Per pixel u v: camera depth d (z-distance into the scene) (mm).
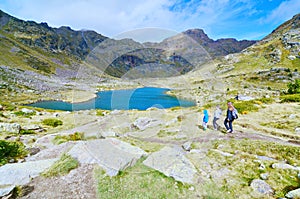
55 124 15562
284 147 7812
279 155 7262
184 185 5059
